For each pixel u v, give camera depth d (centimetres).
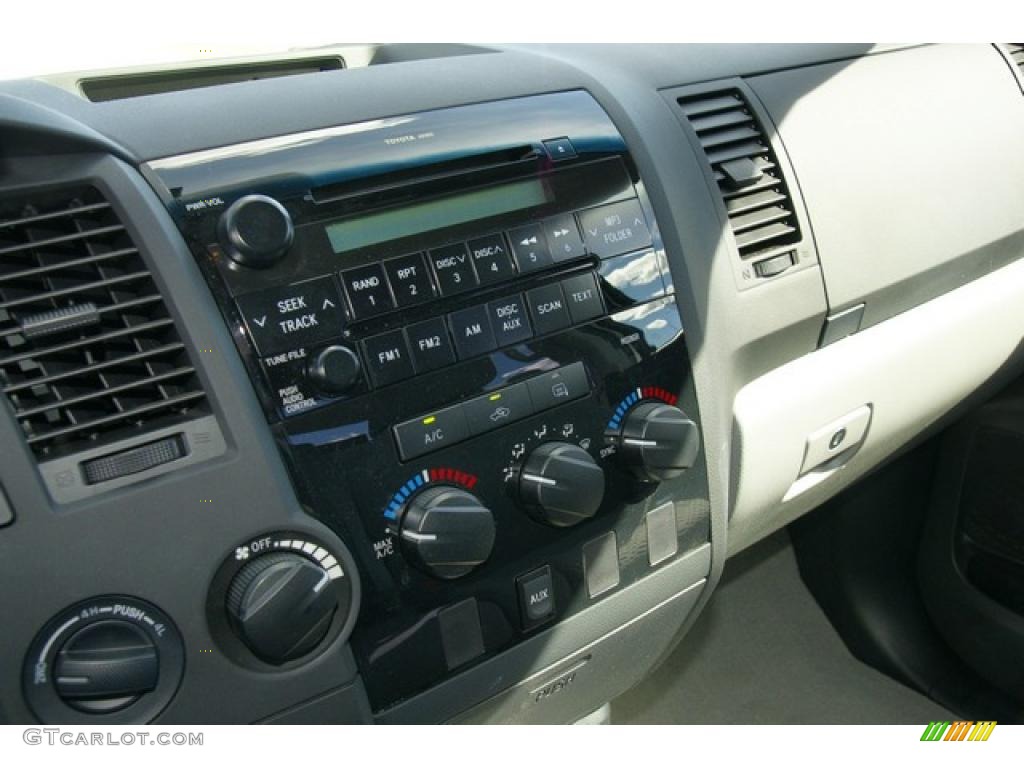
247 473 60
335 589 62
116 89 80
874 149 102
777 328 93
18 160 57
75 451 56
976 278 116
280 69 89
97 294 59
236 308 61
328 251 65
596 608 79
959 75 112
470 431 69
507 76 80
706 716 140
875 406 107
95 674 56
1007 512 130
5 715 55
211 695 60
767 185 93
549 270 74
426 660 69
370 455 65
